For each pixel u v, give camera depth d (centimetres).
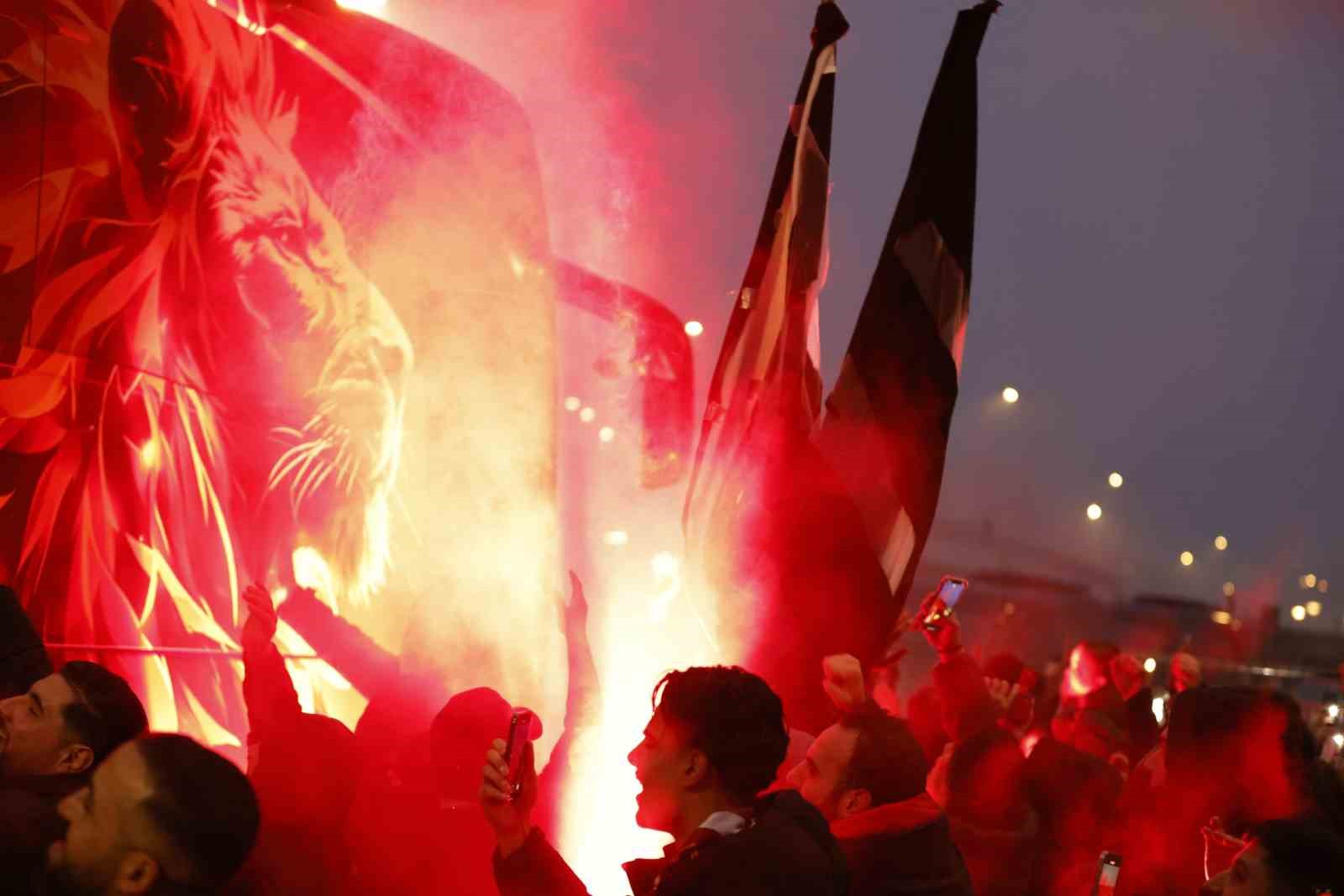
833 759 366
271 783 365
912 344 507
